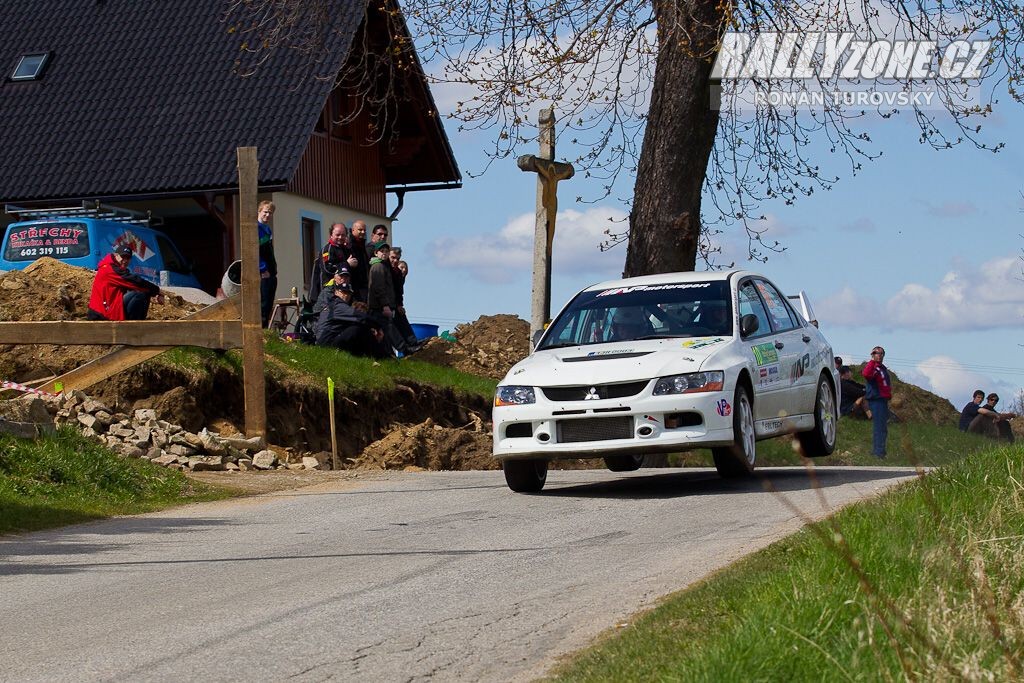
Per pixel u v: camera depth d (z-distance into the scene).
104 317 38.00
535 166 39.16
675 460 39.25
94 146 62.66
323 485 29.05
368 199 71.12
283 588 16.69
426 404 44.41
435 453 38.88
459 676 12.29
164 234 56.75
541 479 26.50
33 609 15.73
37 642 14.02
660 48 41.34
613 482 28.03
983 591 11.28
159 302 39.41
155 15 69.38
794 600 11.96
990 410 63.00
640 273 43.16
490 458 39.19
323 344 44.50
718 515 21.52
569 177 40.72
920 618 11.15
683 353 24.92
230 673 12.55
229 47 66.38
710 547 18.23
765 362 26.53
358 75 67.31
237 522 23.20
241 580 17.34
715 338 25.78
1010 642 10.71
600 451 24.41
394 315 47.75
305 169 64.81
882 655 10.30
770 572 14.05
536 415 24.86
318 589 16.55
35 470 25.39
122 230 53.44
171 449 31.95
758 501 22.97
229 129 61.88
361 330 44.75
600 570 17.12
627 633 12.82
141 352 34.84
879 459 43.94
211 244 62.50
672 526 20.66
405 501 25.66
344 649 13.38
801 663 10.35
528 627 14.09
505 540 20.12
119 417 33.53
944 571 12.71
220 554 19.58
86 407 33.38
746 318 26.42
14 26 70.75
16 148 63.44
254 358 34.44
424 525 22.16
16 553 19.83
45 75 67.31
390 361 45.28
